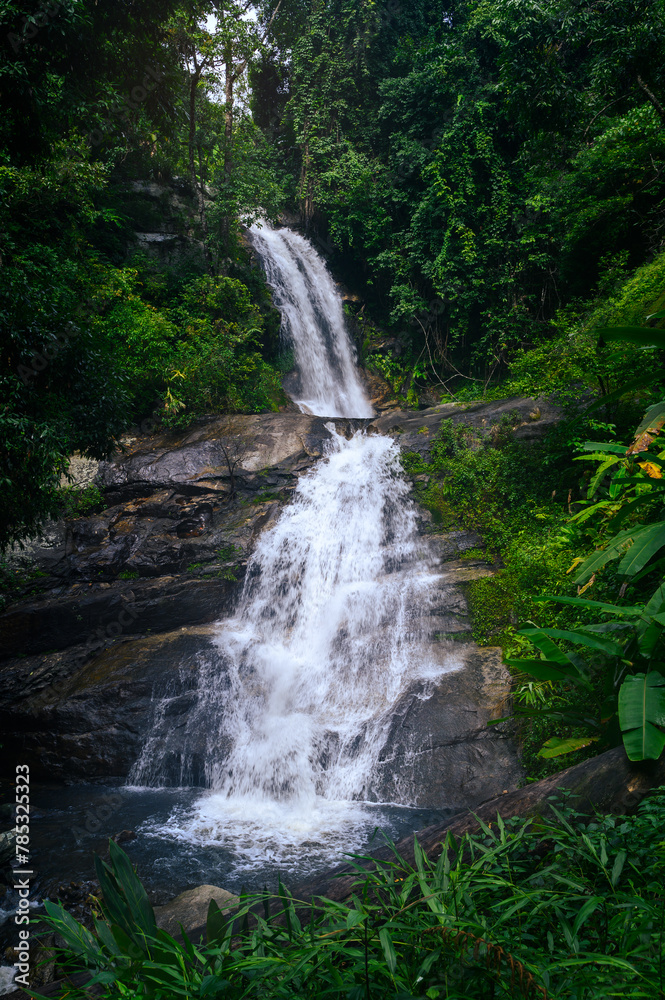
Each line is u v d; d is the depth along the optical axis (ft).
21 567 37.50
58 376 27.09
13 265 29.63
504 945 5.44
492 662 28.60
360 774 26.45
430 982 5.20
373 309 79.25
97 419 28.09
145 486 42.73
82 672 32.37
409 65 78.13
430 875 6.95
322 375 70.79
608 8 33.65
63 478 41.52
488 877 6.39
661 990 4.54
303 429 46.37
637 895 5.98
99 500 42.16
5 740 30.91
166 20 31.63
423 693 28.12
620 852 6.56
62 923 5.78
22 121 27.30
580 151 50.85
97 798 26.94
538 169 52.75
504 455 39.29
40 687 32.40
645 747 8.77
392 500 40.47
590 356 32.17
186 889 18.66
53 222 46.85
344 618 34.94
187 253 64.85
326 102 78.02
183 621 35.47
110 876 6.32
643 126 43.34
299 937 5.76
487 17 64.28
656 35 32.65
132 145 62.44
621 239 53.52
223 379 52.47
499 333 65.87
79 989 5.51
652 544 12.03
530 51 36.50
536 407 41.86
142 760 28.91
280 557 38.34
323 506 41.37
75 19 25.57
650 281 34.40
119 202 62.69
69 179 42.88
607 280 44.04
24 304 24.50
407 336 74.59
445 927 5.42
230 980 5.22
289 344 68.13
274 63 83.05
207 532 40.01
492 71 68.28
